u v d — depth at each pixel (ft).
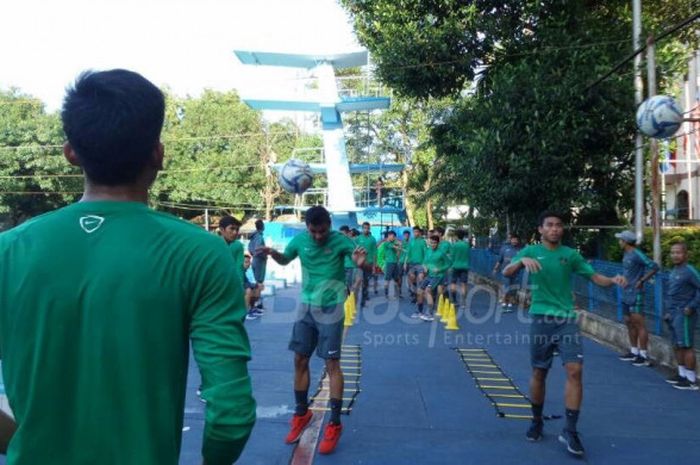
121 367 5.34
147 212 5.89
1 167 113.91
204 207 141.59
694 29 46.93
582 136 42.24
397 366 27.53
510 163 43.24
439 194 81.51
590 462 16.48
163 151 6.32
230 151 133.80
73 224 5.67
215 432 5.43
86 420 5.33
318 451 17.03
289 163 23.82
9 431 6.27
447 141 58.80
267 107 66.64
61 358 5.39
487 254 67.10
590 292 39.55
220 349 5.57
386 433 18.53
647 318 31.83
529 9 46.24
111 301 5.38
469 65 48.01
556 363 28.50
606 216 48.49
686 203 72.43
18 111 116.67
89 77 5.94
